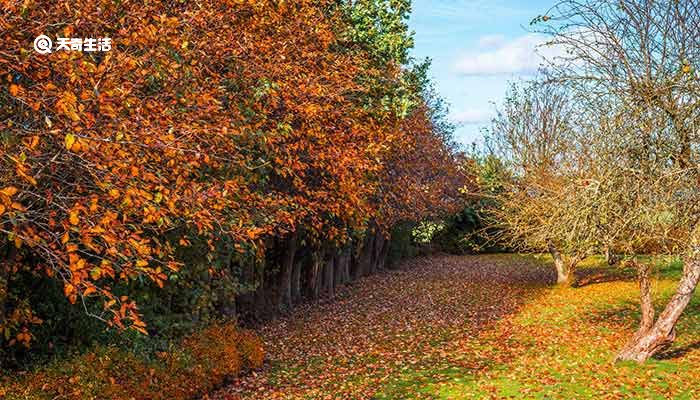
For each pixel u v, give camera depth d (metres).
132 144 6.78
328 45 14.85
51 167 6.85
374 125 15.66
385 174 21.45
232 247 13.51
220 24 9.94
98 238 6.76
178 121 8.21
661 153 11.52
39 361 10.47
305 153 12.88
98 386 9.95
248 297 21.44
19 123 6.38
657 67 11.88
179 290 14.52
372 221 28.53
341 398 12.87
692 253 11.38
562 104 26.22
